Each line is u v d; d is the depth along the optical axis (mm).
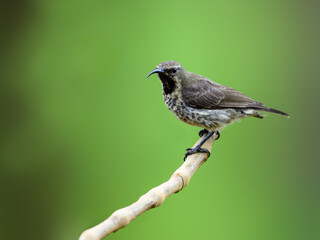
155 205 5609
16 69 13750
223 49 14414
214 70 14234
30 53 13805
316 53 16422
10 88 13672
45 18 13914
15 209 13430
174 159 12742
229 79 14359
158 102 13305
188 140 12727
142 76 13750
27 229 13398
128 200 12898
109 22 14016
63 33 13945
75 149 13430
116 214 5074
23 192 13453
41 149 13547
